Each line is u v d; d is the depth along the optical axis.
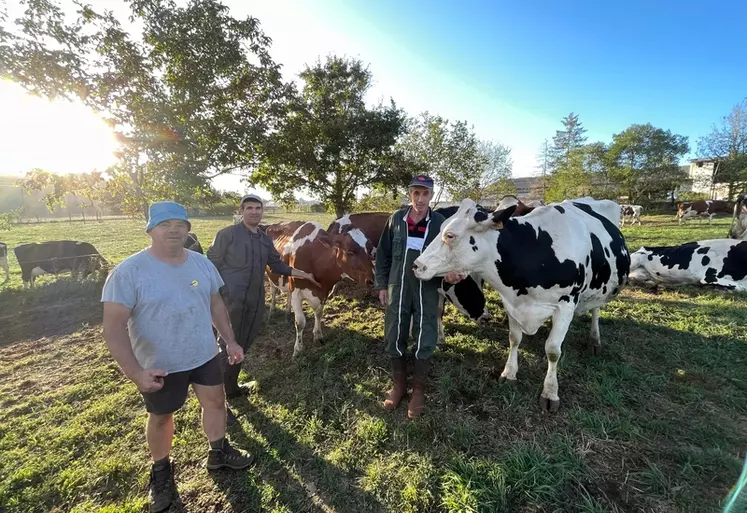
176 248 1.96
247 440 2.67
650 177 32.59
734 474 2.17
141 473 2.40
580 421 2.69
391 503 2.11
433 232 2.95
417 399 2.88
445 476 2.24
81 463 2.52
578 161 33.00
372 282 3.93
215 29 7.21
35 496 2.24
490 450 2.47
